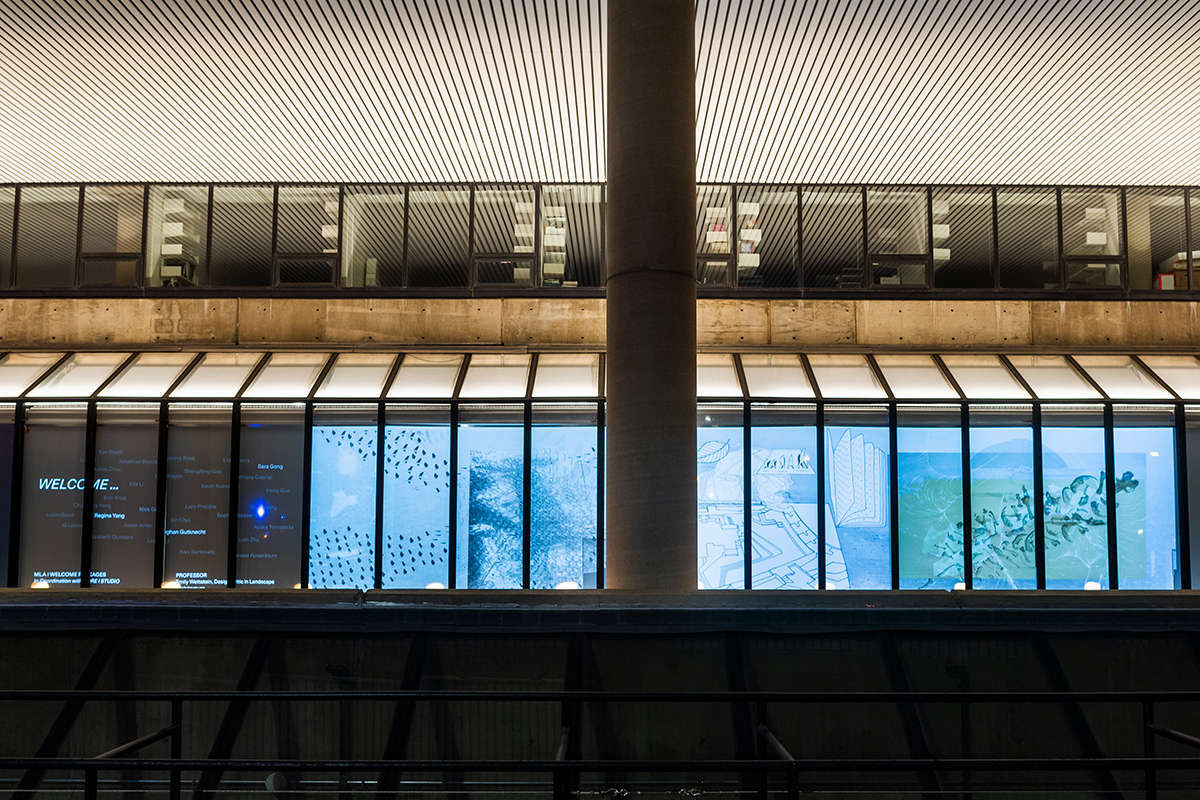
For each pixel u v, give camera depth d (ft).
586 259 48.32
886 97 41.75
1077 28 35.65
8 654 19.06
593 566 41.09
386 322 46.98
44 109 42.75
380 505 41.29
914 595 20.33
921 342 47.16
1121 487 41.73
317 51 37.65
